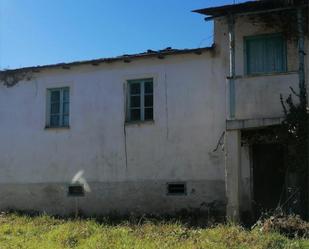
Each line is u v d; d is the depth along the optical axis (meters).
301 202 12.39
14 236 13.03
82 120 16.83
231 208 12.88
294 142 12.52
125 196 15.95
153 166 15.67
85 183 16.58
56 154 17.16
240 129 13.12
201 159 15.09
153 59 15.94
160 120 15.70
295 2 12.81
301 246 10.25
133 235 12.24
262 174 14.39
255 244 10.49
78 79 17.02
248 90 13.06
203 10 13.39
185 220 14.38
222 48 15.07
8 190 17.78
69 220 15.09
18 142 17.81
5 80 18.20
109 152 16.31
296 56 13.94
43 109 17.52
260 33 14.38
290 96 12.62
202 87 15.28
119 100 16.36
